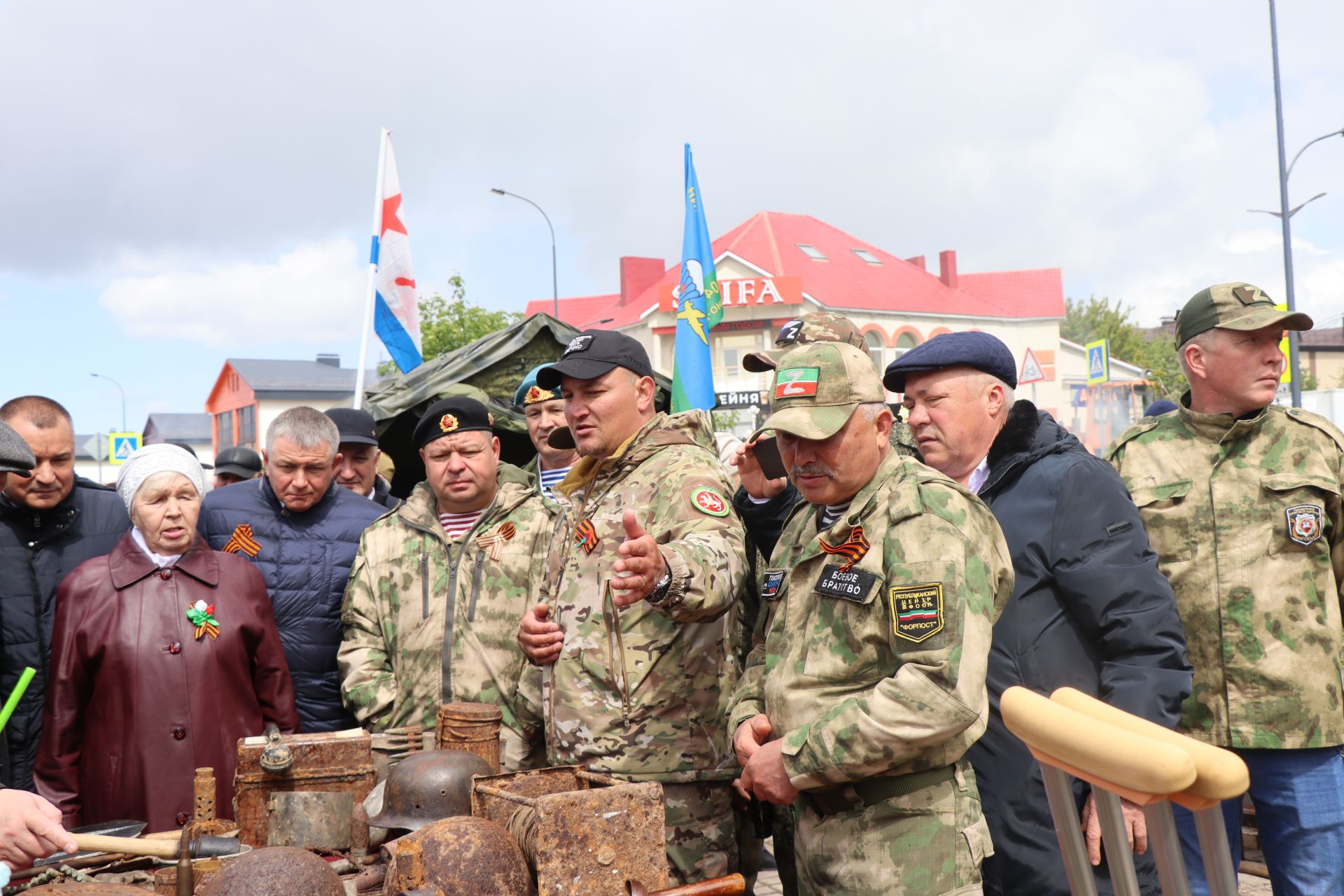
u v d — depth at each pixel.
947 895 2.10
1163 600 2.45
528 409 4.86
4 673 3.69
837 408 2.23
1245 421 3.02
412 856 1.90
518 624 3.52
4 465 2.85
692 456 2.92
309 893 1.82
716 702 2.81
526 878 1.94
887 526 2.19
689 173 5.84
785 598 2.41
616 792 2.00
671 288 36.28
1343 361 57.41
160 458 3.34
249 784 2.49
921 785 2.13
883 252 41.41
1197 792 1.01
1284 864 2.96
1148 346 43.97
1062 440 2.66
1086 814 2.43
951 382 2.63
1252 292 3.04
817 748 2.07
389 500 5.66
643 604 2.79
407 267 7.00
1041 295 42.12
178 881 2.08
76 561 3.85
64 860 2.38
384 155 6.95
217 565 3.41
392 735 3.09
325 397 54.09
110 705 3.22
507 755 3.30
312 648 3.85
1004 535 2.56
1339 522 2.96
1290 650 2.92
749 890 3.13
